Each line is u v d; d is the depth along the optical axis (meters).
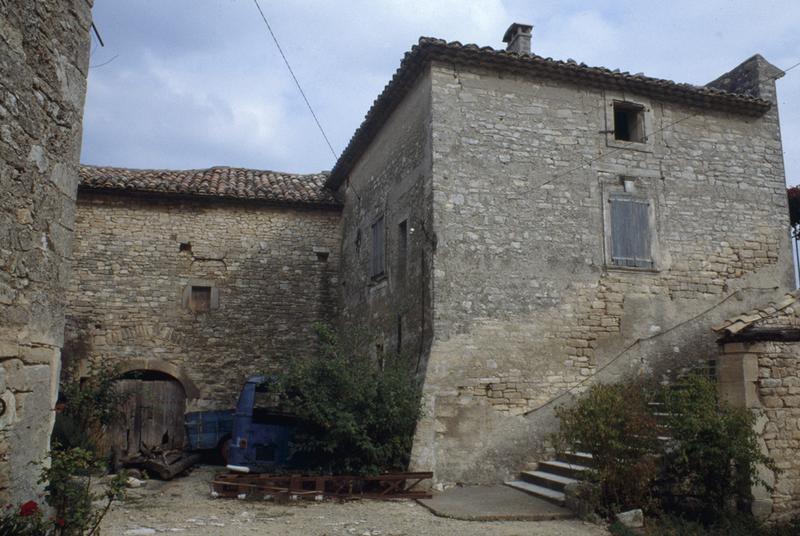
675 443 8.20
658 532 7.20
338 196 16.27
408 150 11.69
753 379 8.38
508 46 12.55
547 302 10.57
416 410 9.48
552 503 8.38
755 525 7.68
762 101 11.98
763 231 11.94
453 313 10.13
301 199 15.66
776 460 8.20
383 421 9.16
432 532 7.01
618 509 7.70
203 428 12.59
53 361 5.14
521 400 10.13
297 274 15.68
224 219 15.43
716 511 7.88
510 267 10.52
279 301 15.42
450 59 10.77
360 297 14.02
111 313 14.36
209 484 10.17
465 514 7.71
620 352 10.75
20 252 4.68
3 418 4.46
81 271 14.34
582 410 8.21
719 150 11.96
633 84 11.43
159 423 14.23
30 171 4.80
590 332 10.68
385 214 12.72
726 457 7.79
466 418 9.82
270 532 6.86
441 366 9.88
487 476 9.73
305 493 8.64
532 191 10.85
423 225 10.69
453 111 10.73
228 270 15.22
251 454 9.71
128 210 14.88
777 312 8.66
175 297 14.78
